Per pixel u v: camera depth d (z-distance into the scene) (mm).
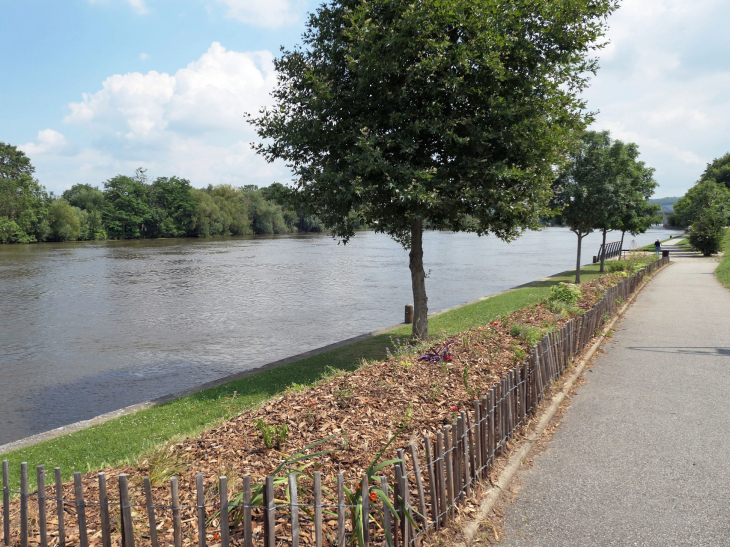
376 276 37531
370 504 3605
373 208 11508
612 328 12867
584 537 4082
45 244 96188
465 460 4484
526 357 7945
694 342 11133
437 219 12797
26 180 98562
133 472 4738
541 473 5211
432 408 6199
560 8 10820
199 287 32062
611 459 5480
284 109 11953
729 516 4305
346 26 11484
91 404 11523
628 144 31188
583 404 7293
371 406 6266
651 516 4352
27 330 19688
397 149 11344
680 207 104688
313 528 3715
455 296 26844
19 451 7461
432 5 10109
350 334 18297
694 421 6488
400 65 10719
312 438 5391
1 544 3553
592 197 23812
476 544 4008
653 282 24000
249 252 69188
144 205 119000
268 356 15500
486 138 10922
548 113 11344
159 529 3725
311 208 11984
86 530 3381
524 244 85000
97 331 19375
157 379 13352
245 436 5539
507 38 10570
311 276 37781
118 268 45844
